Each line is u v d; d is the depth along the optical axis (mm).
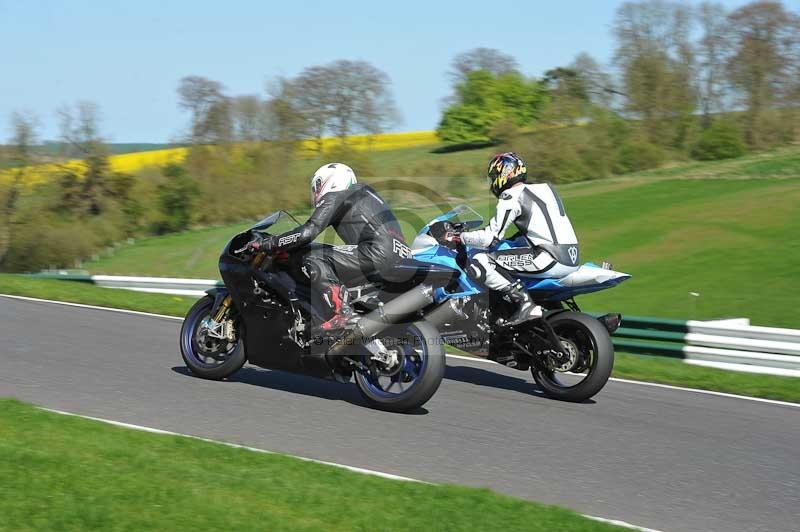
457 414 12156
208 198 60125
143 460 8734
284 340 12359
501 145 69875
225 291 13227
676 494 9352
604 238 46969
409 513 7805
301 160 62438
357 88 62344
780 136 73000
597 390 13086
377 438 10688
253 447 10008
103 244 57062
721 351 17469
